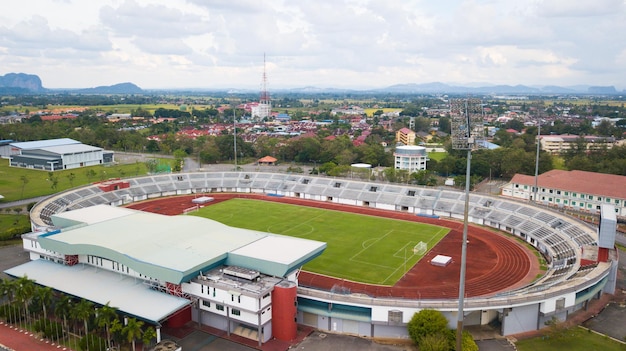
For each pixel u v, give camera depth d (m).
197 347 84.50
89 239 102.69
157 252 95.69
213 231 110.94
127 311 83.62
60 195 174.75
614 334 88.94
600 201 174.25
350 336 90.06
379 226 162.50
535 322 91.19
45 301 87.19
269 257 94.00
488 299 88.12
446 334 81.75
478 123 82.31
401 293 106.12
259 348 84.62
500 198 174.00
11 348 82.19
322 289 107.62
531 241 146.62
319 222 167.50
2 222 157.38
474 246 142.00
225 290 86.62
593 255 112.12
